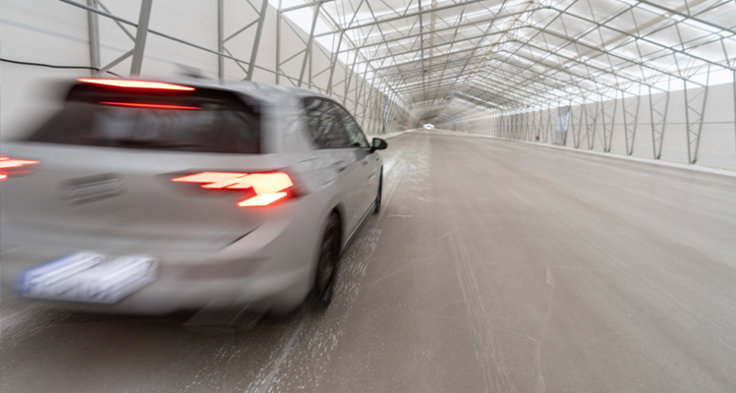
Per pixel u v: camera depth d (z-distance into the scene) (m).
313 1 10.46
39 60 4.38
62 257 1.39
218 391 1.42
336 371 1.59
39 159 1.39
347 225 2.47
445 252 3.32
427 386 1.53
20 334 1.69
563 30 17.59
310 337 1.84
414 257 3.15
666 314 2.30
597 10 13.88
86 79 1.58
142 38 4.79
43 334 1.70
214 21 7.96
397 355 1.74
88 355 1.58
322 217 1.82
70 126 1.54
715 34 12.95
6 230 1.41
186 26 7.08
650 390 1.57
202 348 1.68
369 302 2.28
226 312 1.47
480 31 20.66
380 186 4.48
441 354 1.77
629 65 19.45
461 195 6.32
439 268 2.93
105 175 1.36
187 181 1.35
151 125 1.51
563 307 2.34
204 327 1.57
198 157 1.40
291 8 10.77
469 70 35.66
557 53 21.38
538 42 21.27
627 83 22.94
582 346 1.90
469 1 12.85
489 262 3.12
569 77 26.56
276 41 10.89
